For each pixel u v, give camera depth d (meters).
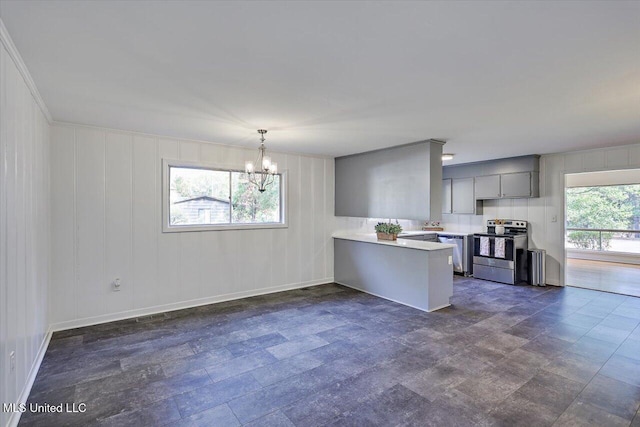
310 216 5.79
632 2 1.45
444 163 6.74
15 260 2.12
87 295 3.82
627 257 8.04
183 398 2.38
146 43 1.86
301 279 5.69
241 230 5.00
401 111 3.13
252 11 1.54
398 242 4.95
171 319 4.05
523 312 4.35
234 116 3.33
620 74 2.27
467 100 2.83
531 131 3.95
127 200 4.05
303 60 2.07
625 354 3.09
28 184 2.50
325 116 3.33
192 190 4.66
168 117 3.39
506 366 2.86
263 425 2.09
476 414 2.20
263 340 3.42
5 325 1.90
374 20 1.62
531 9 1.52
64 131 3.65
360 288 5.51
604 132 4.00
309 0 1.45
